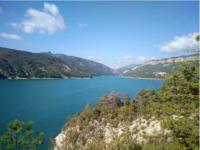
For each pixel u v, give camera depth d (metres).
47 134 57.78
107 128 49.00
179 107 14.38
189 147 13.28
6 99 121.25
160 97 16.20
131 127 43.75
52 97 135.00
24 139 27.72
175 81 15.16
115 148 22.58
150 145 21.56
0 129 58.97
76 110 92.88
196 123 13.48
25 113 84.62
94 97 135.00
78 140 49.94
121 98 67.31
